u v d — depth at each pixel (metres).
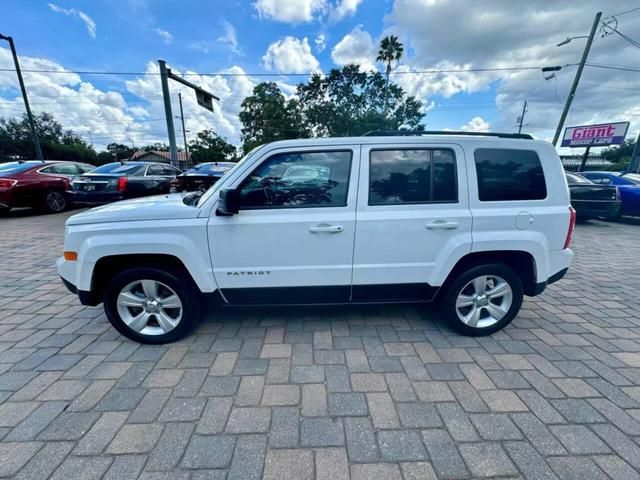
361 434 1.77
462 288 2.70
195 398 2.03
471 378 2.24
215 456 1.62
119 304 2.57
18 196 7.91
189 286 2.58
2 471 1.53
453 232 2.55
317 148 2.49
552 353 2.55
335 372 2.29
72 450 1.65
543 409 1.95
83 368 2.32
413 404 1.99
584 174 9.67
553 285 4.12
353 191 2.50
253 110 38.97
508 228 2.59
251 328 2.89
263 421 1.85
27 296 3.63
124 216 2.46
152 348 2.58
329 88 36.06
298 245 2.49
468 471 1.56
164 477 1.51
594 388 2.14
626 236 7.26
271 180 2.49
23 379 2.19
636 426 1.83
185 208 2.50
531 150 2.61
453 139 2.55
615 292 3.88
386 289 2.66
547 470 1.56
